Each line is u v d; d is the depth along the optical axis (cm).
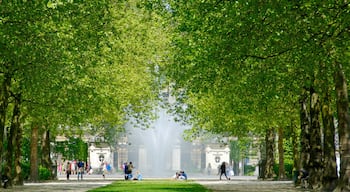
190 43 3225
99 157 11188
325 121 3734
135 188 4266
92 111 4712
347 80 3512
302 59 2677
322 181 3800
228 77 3225
